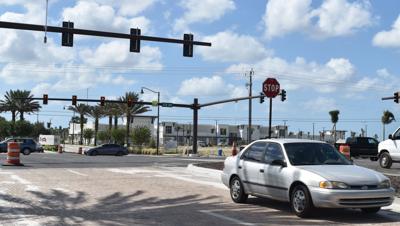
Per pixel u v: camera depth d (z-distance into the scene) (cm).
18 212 1114
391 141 2412
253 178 1214
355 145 3731
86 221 1013
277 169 1134
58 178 1873
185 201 1309
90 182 1748
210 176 2012
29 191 1478
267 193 1169
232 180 1304
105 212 1129
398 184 1512
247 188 1241
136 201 1306
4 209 1154
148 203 1273
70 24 2361
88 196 1391
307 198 1041
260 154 1224
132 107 8156
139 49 2475
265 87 1914
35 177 1898
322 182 1018
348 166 1117
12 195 1391
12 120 9788
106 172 2170
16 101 9288
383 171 2167
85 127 14000
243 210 1166
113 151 5516
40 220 1018
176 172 2211
